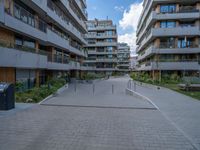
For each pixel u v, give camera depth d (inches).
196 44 1323.8
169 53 1359.5
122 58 4820.4
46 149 207.0
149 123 311.3
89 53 2992.1
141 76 1573.6
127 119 335.9
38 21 858.1
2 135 249.8
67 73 1553.9
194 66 1286.9
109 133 260.8
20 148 209.2
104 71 3048.7
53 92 650.2
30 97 514.9
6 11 614.9
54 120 324.5
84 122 314.0
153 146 218.2
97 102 521.0
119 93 788.6
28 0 729.6
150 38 1417.3
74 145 218.7
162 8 1371.8
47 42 973.2
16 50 642.8
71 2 1435.8
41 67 853.2
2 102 395.2
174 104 474.3
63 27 1221.1
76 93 775.7
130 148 212.1
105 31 3002.0
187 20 1359.5
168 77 1212.5
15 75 729.0
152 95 637.9
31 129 275.0
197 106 449.7
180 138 243.9
